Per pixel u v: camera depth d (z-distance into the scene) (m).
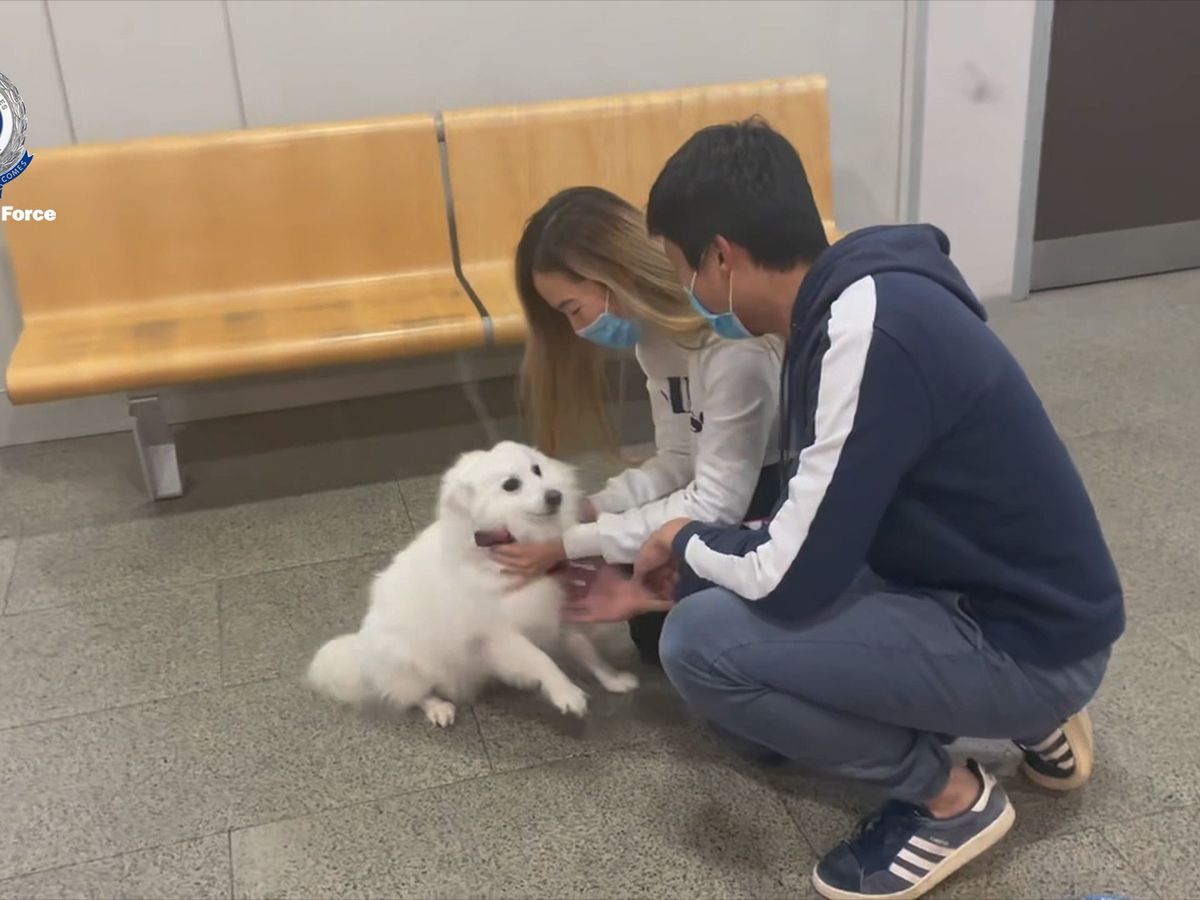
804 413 1.30
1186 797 1.61
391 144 2.74
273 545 2.44
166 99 2.78
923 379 1.16
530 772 1.73
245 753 1.80
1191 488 2.43
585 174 2.88
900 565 1.35
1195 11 3.44
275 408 3.12
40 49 2.65
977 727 1.36
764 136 1.30
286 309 2.63
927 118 3.34
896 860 1.44
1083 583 1.27
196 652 2.07
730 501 1.59
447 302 2.62
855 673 1.31
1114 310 3.49
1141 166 3.61
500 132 2.80
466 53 2.92
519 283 1.71
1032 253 3.64
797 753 1.41
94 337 2.49
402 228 2.79
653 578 1.64
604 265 1.55
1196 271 3.75
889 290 1.18
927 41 3.23
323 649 1.93
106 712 1.92
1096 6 3.36
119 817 1.68
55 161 2.57
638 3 2.98
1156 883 1.47
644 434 2.85
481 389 3.19
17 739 1.86
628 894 1.50
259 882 1.55
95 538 2.50
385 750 1.80
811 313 1.25
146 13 2.69
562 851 1.58
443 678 1.83
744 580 1.32
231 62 2.78
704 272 1.33
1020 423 1.21
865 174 3.38
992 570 1.28
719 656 1.36
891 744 1.39
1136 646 1.93
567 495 1.72
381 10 2.82
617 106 2.86
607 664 1.94
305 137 2.70
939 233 1.30
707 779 1.70
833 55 3.19
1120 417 2.78
